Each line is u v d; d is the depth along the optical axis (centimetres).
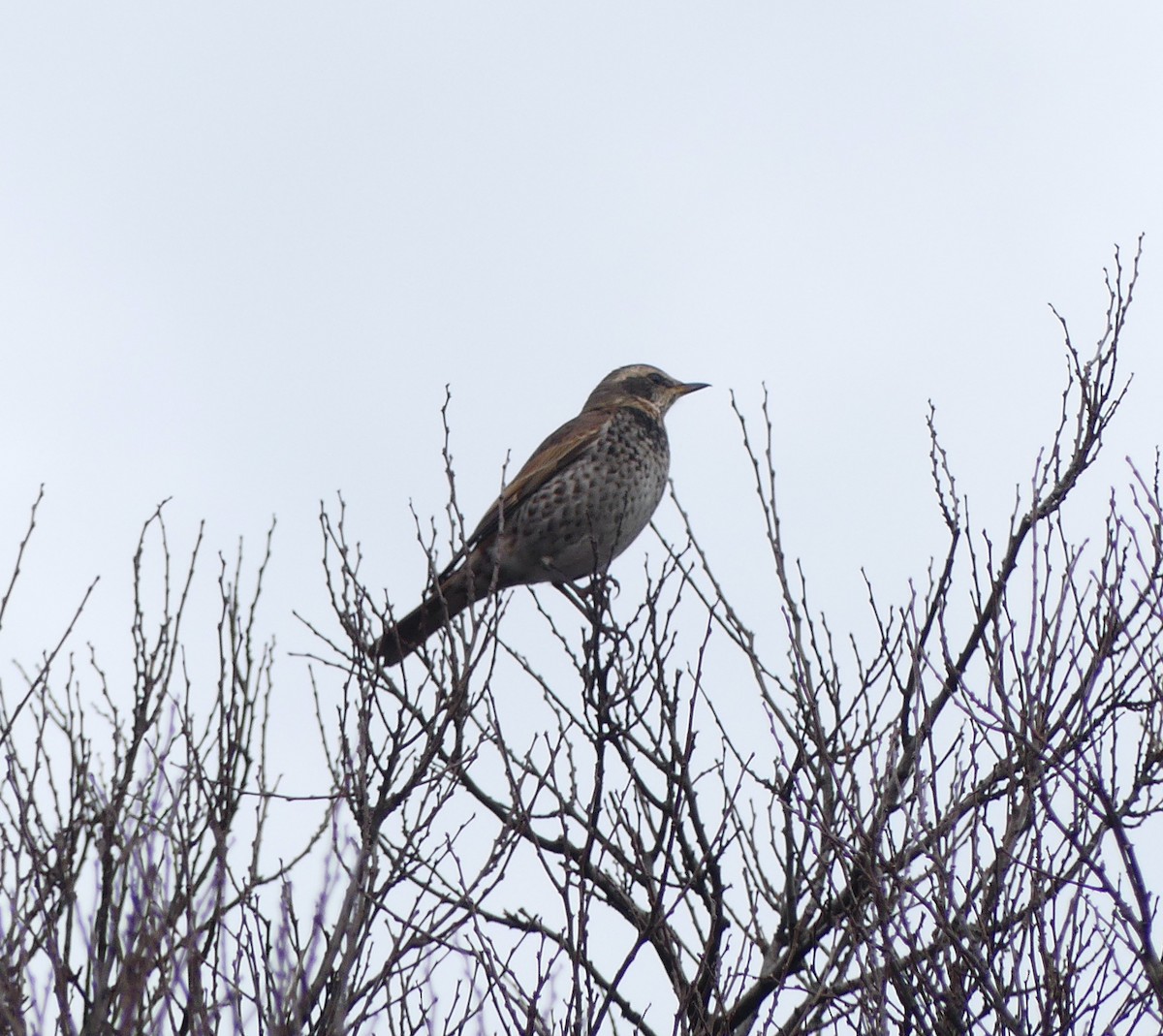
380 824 1148
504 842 1148
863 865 1152
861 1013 1101
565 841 1152
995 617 1195
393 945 1090
